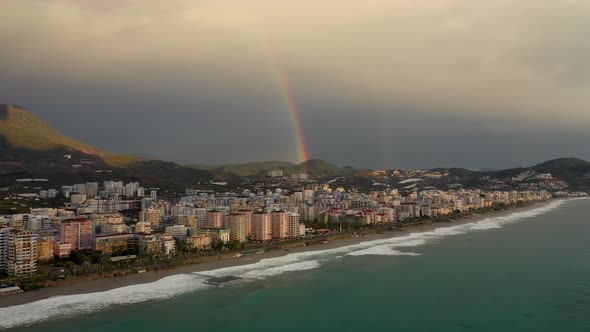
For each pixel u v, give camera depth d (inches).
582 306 7327.8
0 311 7130.9
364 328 6525.6
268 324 6688.0
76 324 6565.0
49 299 7800.2
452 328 6451.8
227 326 6594.5
